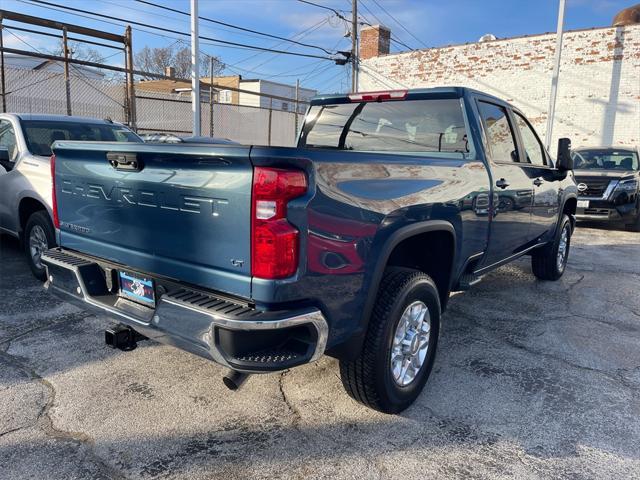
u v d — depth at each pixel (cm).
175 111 1655
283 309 230
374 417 309
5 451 267
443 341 429
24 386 333
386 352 286
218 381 347
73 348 391
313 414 311
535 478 257
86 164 308
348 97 446
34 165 547
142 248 280
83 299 307
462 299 548
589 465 268
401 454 274
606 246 892
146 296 284
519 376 367
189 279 255
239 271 234
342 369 292
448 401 330
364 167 260
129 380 345
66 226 336
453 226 340
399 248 347
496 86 1869
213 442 280
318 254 236
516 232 462
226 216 233
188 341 241
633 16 1703
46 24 1113
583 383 359
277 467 261
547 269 613
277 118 2172
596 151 1206
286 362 231
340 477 255
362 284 262
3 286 532
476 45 1891
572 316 501
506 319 488
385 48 2219
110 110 1389
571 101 1733
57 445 273
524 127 500
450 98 395
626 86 1639
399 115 422
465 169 354
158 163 261
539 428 302
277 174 219
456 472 261
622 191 1020
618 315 507
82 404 314
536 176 491
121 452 270
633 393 346
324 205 236
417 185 299
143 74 1290
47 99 1285
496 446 283
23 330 422
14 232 590
